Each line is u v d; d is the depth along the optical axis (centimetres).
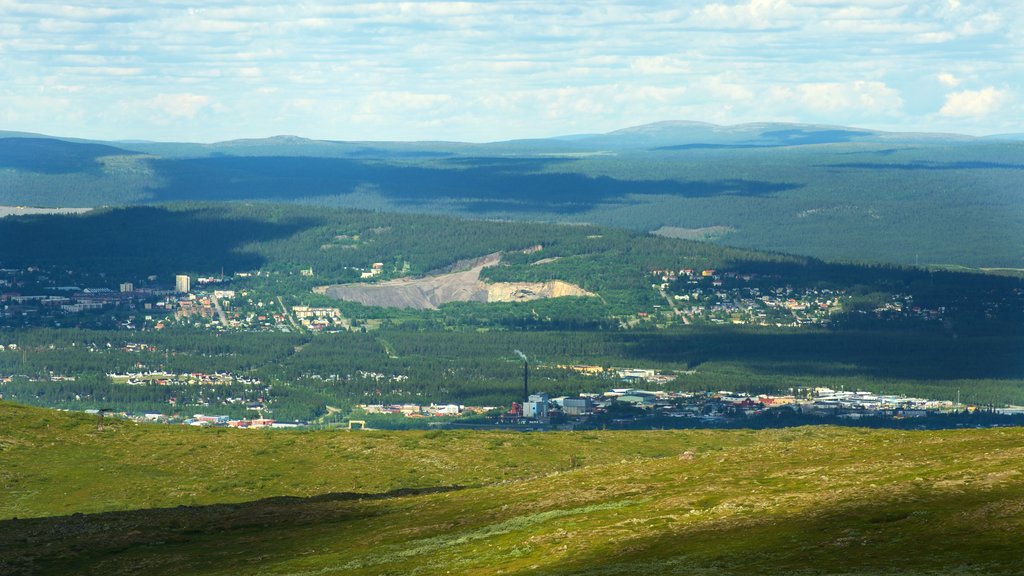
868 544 10475
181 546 14575
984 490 11575
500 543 12594
